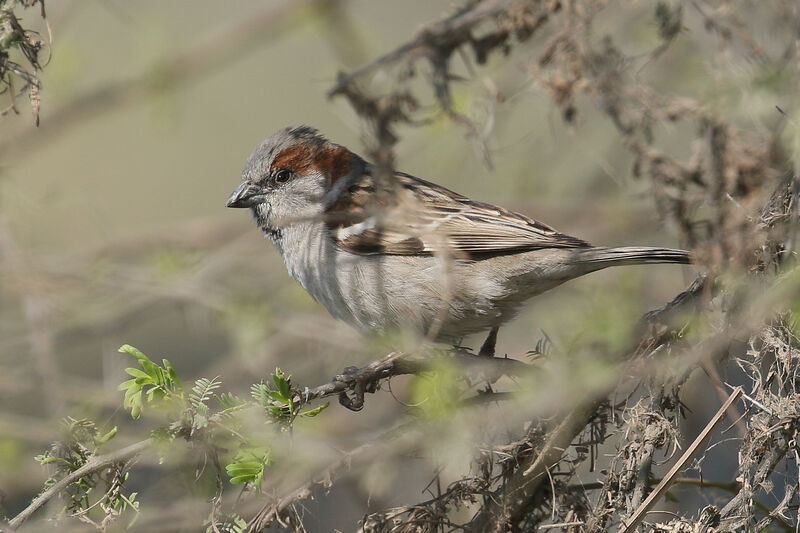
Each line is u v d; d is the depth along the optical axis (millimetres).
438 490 7301
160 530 7512
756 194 8086
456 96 10164
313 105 19031
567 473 7355
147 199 18766
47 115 12578
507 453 7230
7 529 6441
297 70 19438
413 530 7203
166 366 6875
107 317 13109
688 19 9242
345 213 9414
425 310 9438
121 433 10508
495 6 8414
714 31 8734
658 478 7648
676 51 9781
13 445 11609
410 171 14633
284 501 7090
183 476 7328
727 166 8297
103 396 12086
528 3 8641
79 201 13586
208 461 7254
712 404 9625
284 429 6930
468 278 9297
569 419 7133
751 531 6820
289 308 13641
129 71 12992
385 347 9977
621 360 7410
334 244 9656
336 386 7531
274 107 19234
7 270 12516
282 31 12375
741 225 7590
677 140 10312
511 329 11828
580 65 8680
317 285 9977
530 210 12625
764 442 6801
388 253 9477
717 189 8289
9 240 12555
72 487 6914
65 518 6801
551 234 9219
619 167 11438
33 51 7582
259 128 19188
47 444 11945
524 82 9961
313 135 10289
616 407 7273
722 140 8336
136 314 13266
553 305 9141
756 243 7266
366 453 7250
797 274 6562
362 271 9570
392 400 12539
